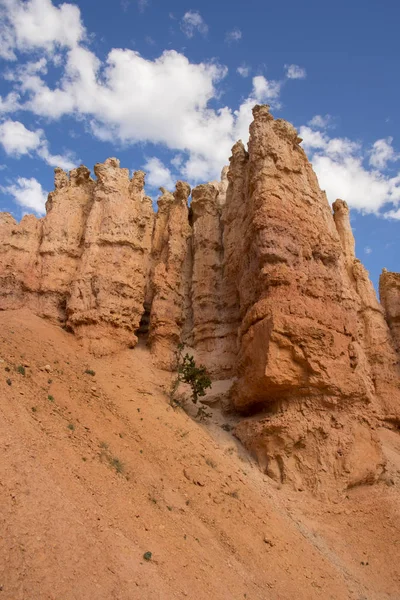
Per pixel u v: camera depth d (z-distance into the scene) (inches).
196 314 995.3
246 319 804.0
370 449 739.4
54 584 279.3
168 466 562.6
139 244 948.6
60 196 1002.1
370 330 1219.9
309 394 730.8
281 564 483.5
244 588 404.2
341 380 741.9
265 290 799.7
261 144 936.3
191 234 1111.0
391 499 699.4
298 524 605.9
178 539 414.6
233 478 621.0
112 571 317.1
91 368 737.0
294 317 750.5
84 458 445.4
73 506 356.5
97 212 952.3
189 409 812.6
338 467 693.3
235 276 991.0
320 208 962.1
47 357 682.2
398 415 1107.3
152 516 424.8
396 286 1332.4
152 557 358.9
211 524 489.7
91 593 288.4
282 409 732.7
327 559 555.2
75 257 940.0
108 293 856.9
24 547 290.7
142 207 1130.7
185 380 812.0
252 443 732.0
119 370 779.4
